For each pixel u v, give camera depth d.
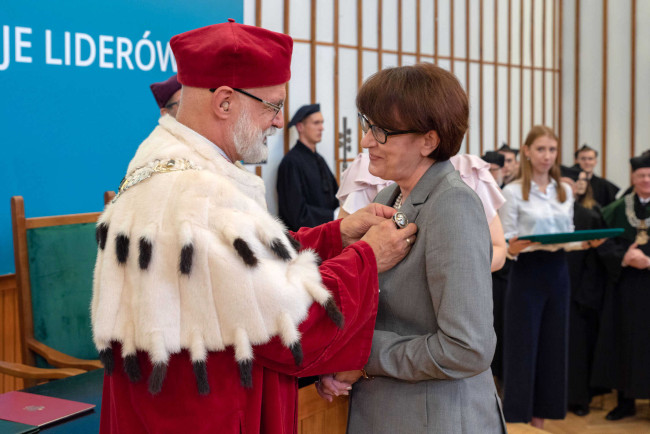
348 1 6.02
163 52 4.16
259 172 5.22
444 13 7.23
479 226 1.29
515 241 3.05
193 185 1.19
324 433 1.68
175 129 1.29
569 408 4.37
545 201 3.50
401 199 1.55
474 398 1.35
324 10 5.79
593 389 4.39
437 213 1.29
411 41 6.80
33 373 2.27
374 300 1.30
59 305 2.67
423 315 1.33
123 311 1.18
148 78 4.07
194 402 1.17
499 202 2.28
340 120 6.00
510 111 8.27
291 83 5.52
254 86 1.28
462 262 1.25
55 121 3.55
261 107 1.30
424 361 1.27
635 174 4.05
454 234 1.26
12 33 3.32
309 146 5.27
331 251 1.52
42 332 2.61
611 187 5.78
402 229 1.34
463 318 1.24
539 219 3.46
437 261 1.27
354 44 6.12
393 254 1.34
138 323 1.15
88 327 2.75
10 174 3.35
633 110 8.31
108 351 1.19
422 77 1.33
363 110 1.37
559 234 2.95
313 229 1.56
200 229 1.16
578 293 4.18
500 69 8.08
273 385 1.25
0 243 3.31
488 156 5.03
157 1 4.10
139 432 1.22
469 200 1.29
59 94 3.56
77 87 3.65
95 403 1.71
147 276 1.15
